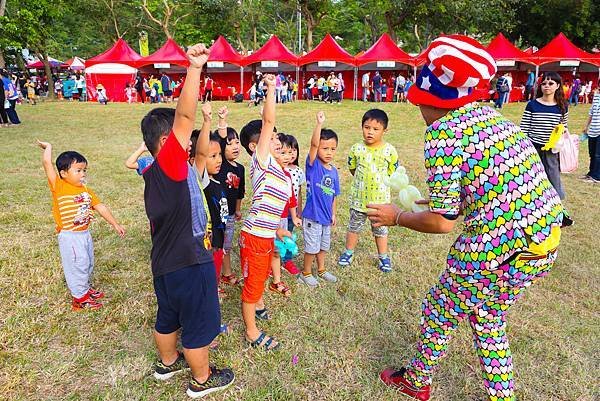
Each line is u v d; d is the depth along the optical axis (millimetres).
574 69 25594
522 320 3506
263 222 3021
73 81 28344
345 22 45781
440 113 2154
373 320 3494
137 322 3404
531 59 23859
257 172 3094
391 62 24000
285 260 4250
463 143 2043
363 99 25156
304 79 28125
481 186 2039
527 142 2164
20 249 4562
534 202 2029
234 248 4785
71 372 2854
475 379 2869
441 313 2381
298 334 3311
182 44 37500
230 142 3771
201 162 2984
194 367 2607
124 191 6734
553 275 4262
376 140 4227
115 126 14516
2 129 13289
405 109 19594
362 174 4277
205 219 2607
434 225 2143
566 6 28531
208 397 2678
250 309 3086
